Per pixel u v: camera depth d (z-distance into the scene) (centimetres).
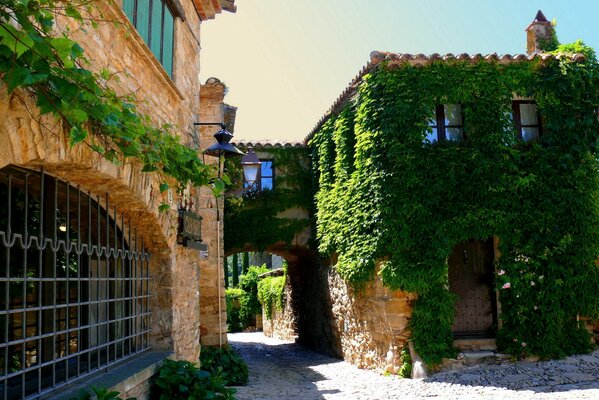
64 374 430
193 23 786
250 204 1585
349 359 1282
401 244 1034
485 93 1076
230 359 1060
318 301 1577
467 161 1059
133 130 389
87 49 414
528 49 1290
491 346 1060
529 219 1048
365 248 1093
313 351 1634
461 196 1050
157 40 605
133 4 521
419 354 1010
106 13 445
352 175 1178
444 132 1097
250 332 2778
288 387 982
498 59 1087
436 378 964
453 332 1123
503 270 1050
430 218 1044
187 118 737
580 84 1091
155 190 554
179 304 660
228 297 2820
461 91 1068
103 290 543
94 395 399
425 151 1055
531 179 1048
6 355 329
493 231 1047
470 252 1158
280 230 1586
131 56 509
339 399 840
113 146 432
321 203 1448
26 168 386
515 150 1059
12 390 377
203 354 1043
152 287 618
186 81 732
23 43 228
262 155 1620
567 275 1041
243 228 1569
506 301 1051
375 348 1115
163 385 533
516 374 929
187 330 705
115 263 500
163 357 580
